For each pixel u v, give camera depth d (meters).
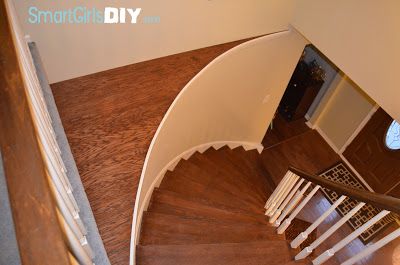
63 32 2.46
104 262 1.59
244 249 2.38
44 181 0.68
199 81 3.25
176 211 3.07
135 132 2.64
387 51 2.93
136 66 3.11
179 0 2.86
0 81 0.77
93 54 2.78
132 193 2.28
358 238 4.23
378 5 2.89
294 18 3.80
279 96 4.90
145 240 2.62
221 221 2.95
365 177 5.70
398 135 5.04
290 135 6.31
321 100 6.16
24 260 0.59
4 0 1.00
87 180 2.29
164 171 3.61
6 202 1.26
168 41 3.15
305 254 2.19
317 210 4.56
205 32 3.32
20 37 1.34
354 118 5.65
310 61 6.32
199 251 2.35
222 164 4.45
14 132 0.71
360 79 3.27
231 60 3.59
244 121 4.81
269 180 5.02
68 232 0.95
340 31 3.32
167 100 2.92
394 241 4.23
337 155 6.09
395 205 1.42
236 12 3.33
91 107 2.71
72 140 2.49
